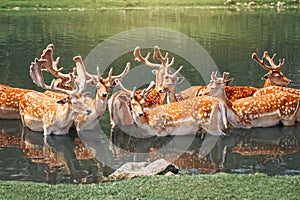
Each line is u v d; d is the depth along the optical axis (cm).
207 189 1608
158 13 7956
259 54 4606
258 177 1722
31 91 2642
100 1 8900
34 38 5381
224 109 2398
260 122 2525
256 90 2753
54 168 1980
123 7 8612
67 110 2336
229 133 2453
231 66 4050
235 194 1569
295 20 7238
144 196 1552
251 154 2175
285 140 2359
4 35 5569
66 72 3703
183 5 8962
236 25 6700
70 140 2323
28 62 4100
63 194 1580
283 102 2544
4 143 2273
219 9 8700
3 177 1872
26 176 1888
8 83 3344
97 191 1603
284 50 4825
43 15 7438
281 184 1656
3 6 8181
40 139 2338
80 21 6844
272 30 6225
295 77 3616
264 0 9381
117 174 1841
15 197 1552
